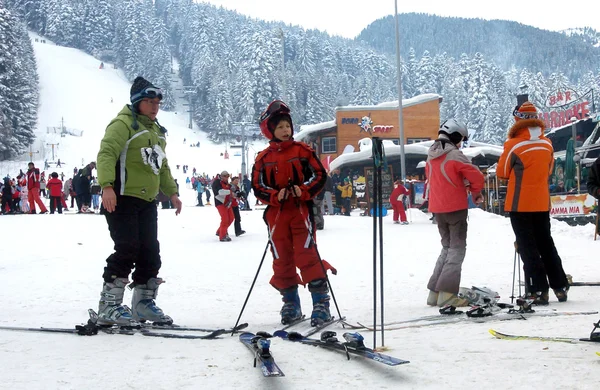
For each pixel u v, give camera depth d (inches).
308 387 124.6
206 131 6220.5
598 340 156.9
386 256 457.7
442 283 249.8
